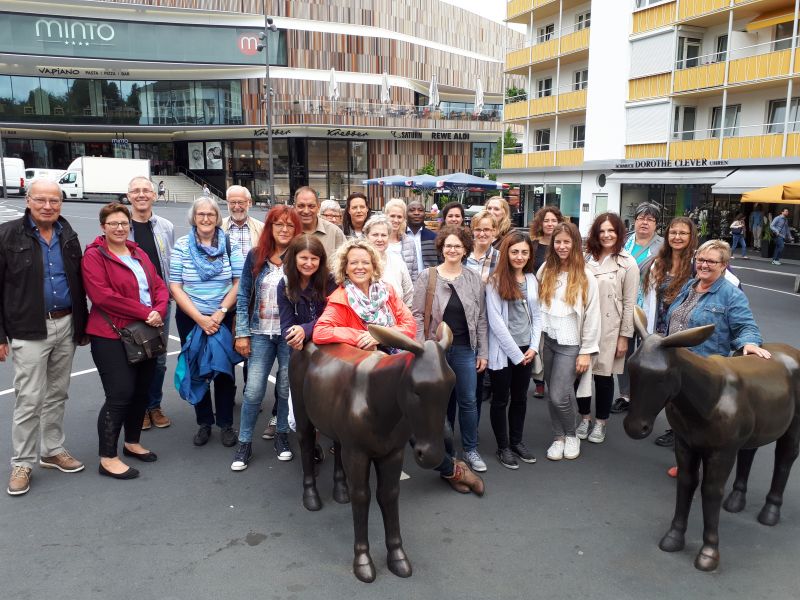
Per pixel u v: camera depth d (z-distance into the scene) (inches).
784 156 748.6
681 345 117.3
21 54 1593.3
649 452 197.6
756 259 761.6
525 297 182.7
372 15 1812.3
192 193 1792.6
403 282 195.6
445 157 1924.2
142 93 1763.0
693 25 891.4
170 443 201.5
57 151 1863.9
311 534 147.3
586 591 125.2
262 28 1707.7
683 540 139.9
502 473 181.6
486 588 126.2
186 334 210.4
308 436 156.9
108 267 170.1
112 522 151.3
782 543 142.9
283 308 159.5
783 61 744.3
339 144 1772.9
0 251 156.1
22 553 137.4
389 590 125.5
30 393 163.0
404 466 187.9
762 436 132.6
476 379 182.1
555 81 1215.6
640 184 971.9
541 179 1189.7
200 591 124.8
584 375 190.4
